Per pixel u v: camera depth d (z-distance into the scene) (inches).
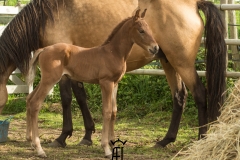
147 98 402.3
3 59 285.4
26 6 295.6
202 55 391.2
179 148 291.6
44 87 256.5
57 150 282.2
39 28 293.7
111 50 256.8
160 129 346.9
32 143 263.0
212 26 290.5
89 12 295.3
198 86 293.3
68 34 296.2
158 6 288.8
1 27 412.5
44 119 383.2
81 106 301.9
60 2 295.9
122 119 383.2
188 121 363.3
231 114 205.3
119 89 411.5
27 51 290.2
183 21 287.6
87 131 302.0
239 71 379.9
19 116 394.6
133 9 297.4
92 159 258.7
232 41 346.9
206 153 189.9
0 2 562.3
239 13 513.0
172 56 290.7
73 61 258.8
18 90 421.4
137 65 302.8
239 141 182.9
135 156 267.4
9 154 267.3
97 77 258.5
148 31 249.9
